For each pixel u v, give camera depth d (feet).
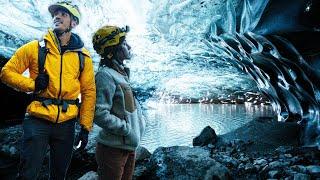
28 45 7.47
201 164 11.30
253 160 15.16
